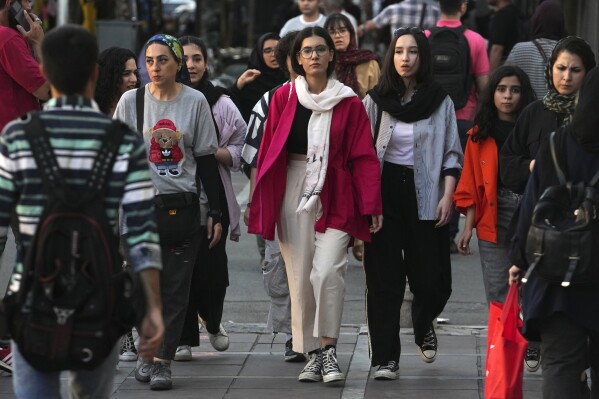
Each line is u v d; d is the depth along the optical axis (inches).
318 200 600.1
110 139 384.5
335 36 848.9
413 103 616.4
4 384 613.3
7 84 654.5
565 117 569.9
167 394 599.8
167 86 609.0
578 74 560.7
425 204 617.3
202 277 659.4
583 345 462.3
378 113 623.8
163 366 609.0
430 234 624.1
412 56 612.7
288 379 629.9
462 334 742.5
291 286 617.6
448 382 621.6
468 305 823.1
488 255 626.2
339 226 597.9
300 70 614.5
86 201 378.6
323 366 611.5
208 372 648.4
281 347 711.1
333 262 596.7
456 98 925.8
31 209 381.1
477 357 679.7
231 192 661.9
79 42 387.2
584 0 1432.1
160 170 604.1
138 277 393.4
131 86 639.8
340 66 850.8
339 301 602.5
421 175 617.6
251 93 844.0
